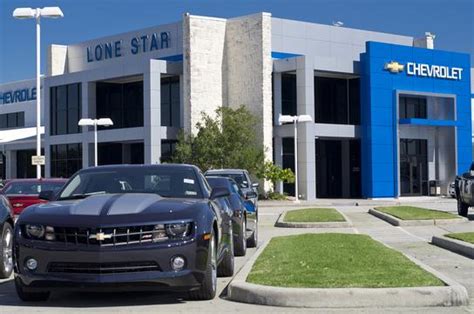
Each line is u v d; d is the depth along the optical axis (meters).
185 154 41.03
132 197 8.87
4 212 11.16
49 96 50.56
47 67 55.56
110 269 7.99
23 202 18.00
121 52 51.31
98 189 9.66
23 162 60.44
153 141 42.94
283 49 46.22
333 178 48.47
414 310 8.24
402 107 47.78
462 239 14.86
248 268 10.77
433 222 21.78
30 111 61.59
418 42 53.56
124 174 9.91
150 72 43.12
